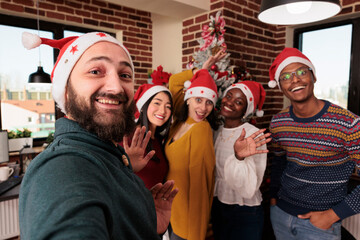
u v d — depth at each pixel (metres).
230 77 1.83
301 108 1.21
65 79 0.53
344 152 1.15
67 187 0.34
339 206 1.11
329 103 1.17
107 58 0.52
